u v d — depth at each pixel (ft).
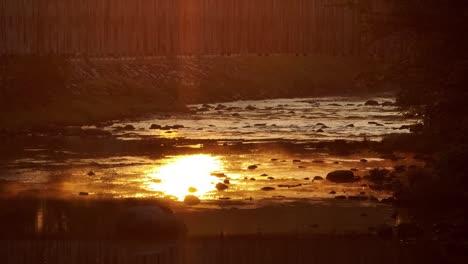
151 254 108.47
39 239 116.88
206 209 137.08
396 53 146.10
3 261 104.32
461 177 138.51
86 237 118.73
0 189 157.17
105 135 256.32
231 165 191.01
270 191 153.99
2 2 386.73
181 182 165.48
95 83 352.08
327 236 118.73
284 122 300.40
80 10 440.86
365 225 125.49
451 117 142.00
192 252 109.70
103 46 456.45
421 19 140.15
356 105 381.81
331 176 167.22
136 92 364.99
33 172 179.52
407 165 187.01
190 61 453.99
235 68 472.03
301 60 519.60
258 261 105.19
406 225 120.78
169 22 505.25
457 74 136.98
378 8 149.89
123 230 119.55
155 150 220.64
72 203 143.54
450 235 118.73
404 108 173.99
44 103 304.30
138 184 163.43
